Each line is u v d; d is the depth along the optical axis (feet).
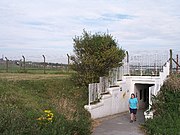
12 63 101.50
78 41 69.36
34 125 29.25
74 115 45.83
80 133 38.24
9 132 25.38
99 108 60.95
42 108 43.75
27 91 54.95
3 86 51.31
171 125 44.62
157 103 56.65
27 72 94.68
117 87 72.74
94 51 68.13
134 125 53.88
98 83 64.69
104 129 49.06
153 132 44.06
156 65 84.33
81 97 62.13
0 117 28.17
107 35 77.10
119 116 66.74
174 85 61.52
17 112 33.42
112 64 70.18
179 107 53.16
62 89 63.93
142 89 92.12
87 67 68.18
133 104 59.00
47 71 100.12
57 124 33.45
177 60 82.64
